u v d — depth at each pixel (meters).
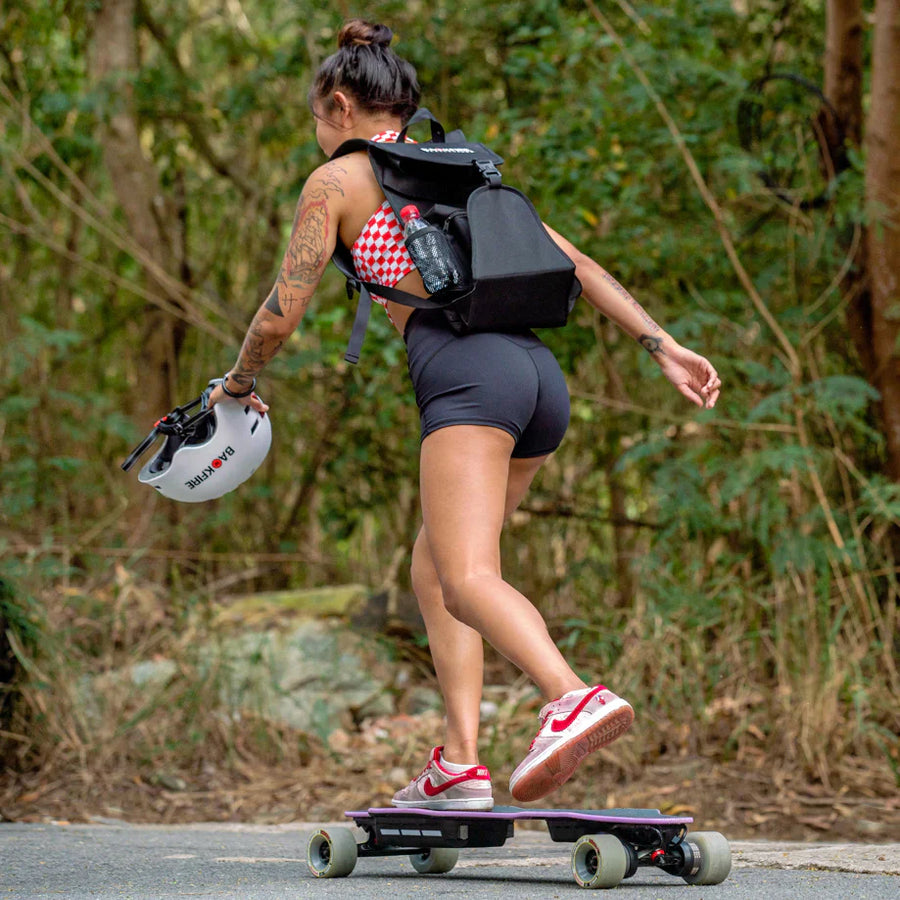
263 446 9.66
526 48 22.03
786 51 23.59
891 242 18.47
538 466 8.88
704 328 21.06
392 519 26.91
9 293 28.42
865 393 18.25
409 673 21.80
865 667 17.11
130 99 26.67
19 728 16.11
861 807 14.41
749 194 20.17
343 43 9.18
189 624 18.86
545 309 8.28
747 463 18.12
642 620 17.73
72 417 27.56
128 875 9.05
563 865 9.77
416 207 8.29
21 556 21.81
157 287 27.42
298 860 10.04
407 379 23.47
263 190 29.38
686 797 15.12
